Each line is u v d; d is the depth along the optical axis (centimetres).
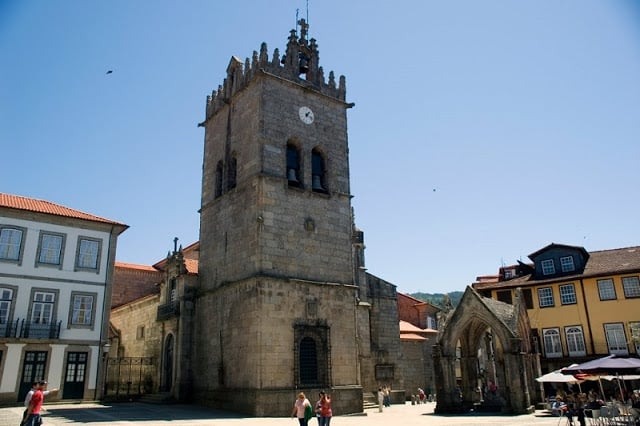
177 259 4184
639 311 4509
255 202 3444
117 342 5184
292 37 4041
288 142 3784
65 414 2997
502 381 3556
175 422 2597
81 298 4088
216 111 4266
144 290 5881
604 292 4728
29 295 3853
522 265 5534
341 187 3922
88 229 4250
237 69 4097
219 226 3862
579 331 4775
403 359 5472
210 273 3853
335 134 4044
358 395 3441
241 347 3259
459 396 3406
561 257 5103
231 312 3450
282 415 3038
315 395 3225
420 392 5028
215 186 4075
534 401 3453
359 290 4947
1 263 3791
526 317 3688
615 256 4950
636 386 4262
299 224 3556
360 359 4350
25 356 3728
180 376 3741
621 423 2570
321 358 3347
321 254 3606
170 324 4116
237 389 3189
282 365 3148
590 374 2673
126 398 4091
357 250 5128
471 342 3659
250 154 3644
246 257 3422
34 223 4003
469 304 3378
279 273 3344
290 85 3856
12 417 2764
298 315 3322
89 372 3969
